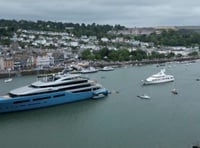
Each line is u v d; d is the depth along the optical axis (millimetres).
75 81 154375
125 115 132000
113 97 164750
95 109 141750
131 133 110375
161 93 175125
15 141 106500
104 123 122188
